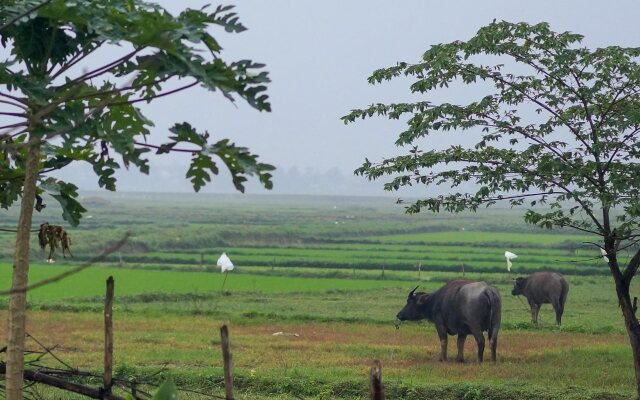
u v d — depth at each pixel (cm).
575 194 3844
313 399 4250
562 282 8062
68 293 10181
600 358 5709
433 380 4741
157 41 1576
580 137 4028
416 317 6025
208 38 1641
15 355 1769
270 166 1680
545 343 6544
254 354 5616
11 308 1773
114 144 1639
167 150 1675
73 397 3884
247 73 1644
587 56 3853
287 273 13375
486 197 4059
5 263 13975
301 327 7300
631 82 3894
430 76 4028
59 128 1622
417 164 4075
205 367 5072
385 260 15700
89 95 1622
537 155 3994
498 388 4419
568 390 4438
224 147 1662
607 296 10775
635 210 3603
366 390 4484
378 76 4112
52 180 2108
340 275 13138
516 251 18738
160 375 4578
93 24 1603
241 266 15000
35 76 1761
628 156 3944
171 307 8688
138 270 13588
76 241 17112
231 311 8238
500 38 3884
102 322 7112
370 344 6316
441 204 4122
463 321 5647
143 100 1644
